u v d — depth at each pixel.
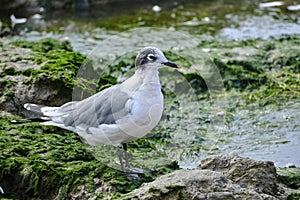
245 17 18.94
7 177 10.33
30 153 10.73
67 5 20.58
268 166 9.51
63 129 11.69
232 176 9.42
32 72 12.77
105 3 20.64
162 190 8.68
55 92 12.48
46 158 10.57
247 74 14.88
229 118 13.26
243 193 8.68
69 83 12.55
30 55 13.93
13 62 13.55
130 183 9.79
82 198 9.76
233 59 15.50
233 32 17.78
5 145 10.91
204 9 19.84
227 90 14.53
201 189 8.70
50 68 13.09
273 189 9.40
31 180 10.19
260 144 12.09
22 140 11.16
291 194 9.34
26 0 20.47
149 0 20.86
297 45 16.38
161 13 19.73
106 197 9.50
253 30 17.86
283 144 12.02
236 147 12.02
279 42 16.64
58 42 16.36
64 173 10.10
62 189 9.95
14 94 12.49
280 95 14.14
